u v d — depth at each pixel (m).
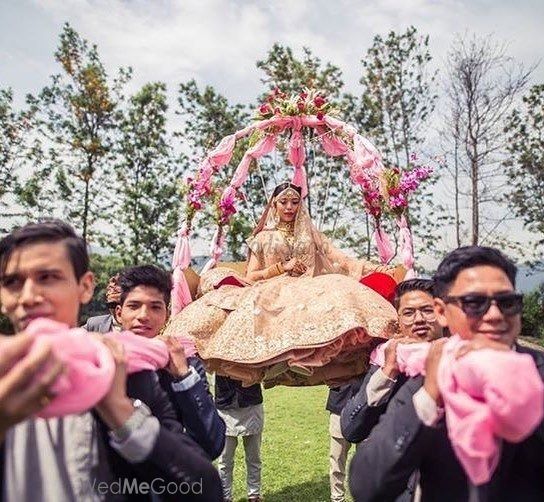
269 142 6.92
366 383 2.77
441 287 2.04
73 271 1.78
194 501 1.79
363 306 4.33
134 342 2.06
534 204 27.16
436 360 1.80
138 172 27.23
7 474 1.66
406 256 6.00
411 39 25.19
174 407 2.37
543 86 25.95
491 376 1.50
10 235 1.76
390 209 6.23
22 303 1.68
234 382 5.10
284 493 5.59
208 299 4.89
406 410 1.89
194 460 1.82
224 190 7.07
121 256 26.31
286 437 7.86
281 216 6.09
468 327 1.93
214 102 27.53
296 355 4.09
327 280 4.68
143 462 1.71
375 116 25.92
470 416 1.53
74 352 1.43
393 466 1.87
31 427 1.71
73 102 25.80
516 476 1.91
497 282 1.91
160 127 26.95
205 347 4.51
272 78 25.47
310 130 7.00
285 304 4.50
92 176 26.19
